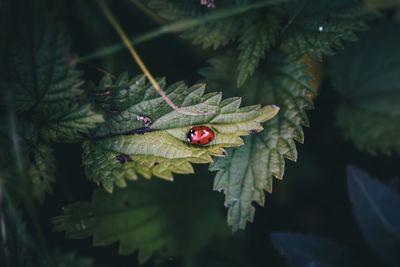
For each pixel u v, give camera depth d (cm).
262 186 26
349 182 29
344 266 30
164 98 26
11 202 26
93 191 28
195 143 25
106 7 29
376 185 29
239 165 27
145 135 26
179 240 30
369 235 29
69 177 29
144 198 30
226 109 26
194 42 27
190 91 26
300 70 28
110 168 26
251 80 28
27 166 26
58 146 29
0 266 26
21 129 26
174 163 26
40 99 26
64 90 26
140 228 29
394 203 29
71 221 27
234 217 26
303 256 29
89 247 30
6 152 26
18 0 26
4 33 26
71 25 30
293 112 27
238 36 28
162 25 30
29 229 28
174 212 30
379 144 30
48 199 28
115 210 29
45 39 26
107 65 30
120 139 26
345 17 27
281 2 28
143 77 26
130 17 30
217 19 28
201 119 26
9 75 26
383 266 30
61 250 29
